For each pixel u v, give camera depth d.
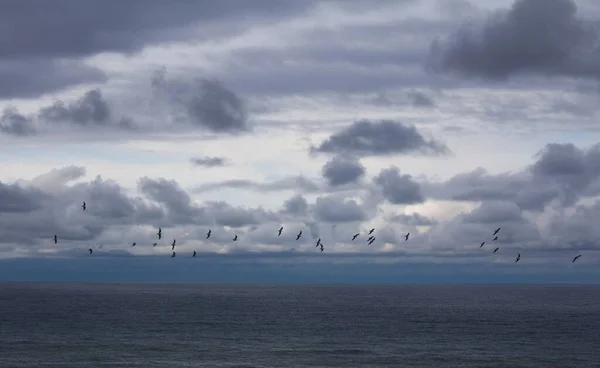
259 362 92.44
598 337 127.94
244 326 143.38
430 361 95.12
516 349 109.25
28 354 96.88
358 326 146.12
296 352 102.56
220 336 123.06
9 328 134.00
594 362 96.50
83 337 118.75
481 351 106.25
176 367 87.44
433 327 145.25
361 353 102.06
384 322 158.00
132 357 95.06
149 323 148.12
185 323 149.12
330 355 99.69
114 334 124.25
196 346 107.88
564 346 113.94
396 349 107.25
